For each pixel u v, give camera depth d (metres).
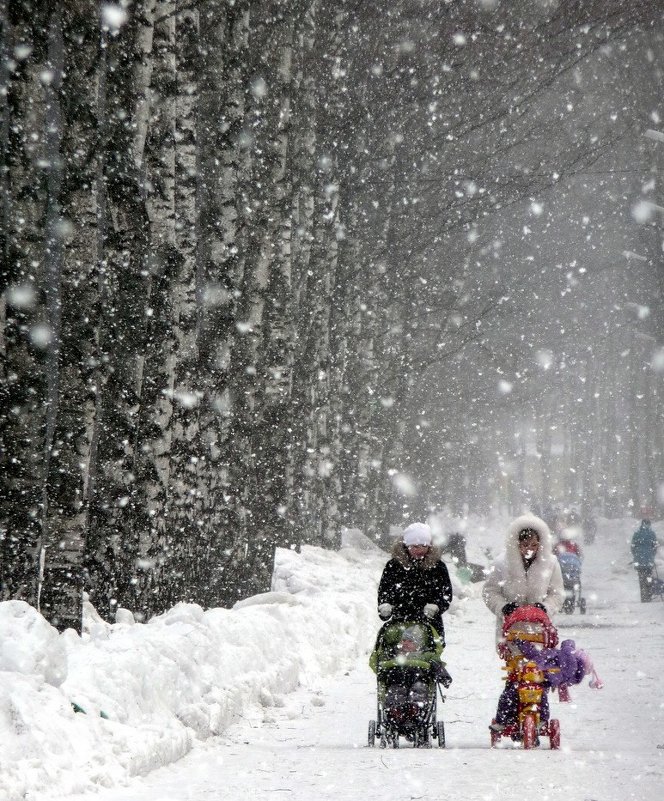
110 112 39.31
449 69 83.81
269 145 56.72
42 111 32.50
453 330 117.62
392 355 113.25
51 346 36.34
